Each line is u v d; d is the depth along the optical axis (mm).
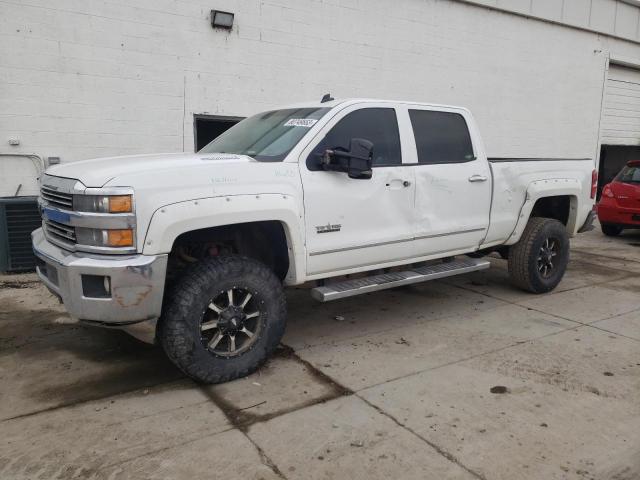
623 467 2863
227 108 8141
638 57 14750
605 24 13547
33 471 2805
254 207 3721
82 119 7117
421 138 4914
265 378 3922
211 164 3701
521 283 6074
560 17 12430
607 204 10180
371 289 4492
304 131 4254
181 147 7848
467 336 4801
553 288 6266
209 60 7883
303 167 4102
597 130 14242
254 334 3918
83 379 3914
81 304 3352
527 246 5922
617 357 4328
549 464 2885
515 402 3566
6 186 6844
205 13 7738
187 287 3578
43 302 5688
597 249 9273
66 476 2764
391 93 9867
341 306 5711
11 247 6703
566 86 13078
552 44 12492
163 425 3264
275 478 2760
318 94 8977
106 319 3346
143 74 7422
